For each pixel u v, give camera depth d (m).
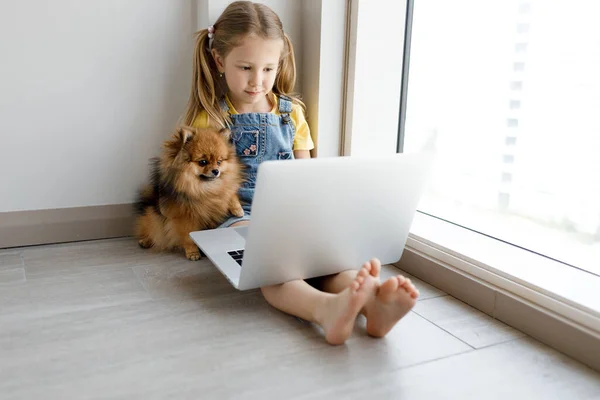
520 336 1.09
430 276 1.36
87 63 1.49
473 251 1.29
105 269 1.36
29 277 1.29
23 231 1.50
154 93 1.59
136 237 1.62
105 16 1.48
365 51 1.58
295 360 0.95
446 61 1.67
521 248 1.32
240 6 1.40
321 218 1.00
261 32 1.38
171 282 1.29
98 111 1.53
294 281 1.11
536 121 1.42
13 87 1.42
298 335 1.04
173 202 1.39
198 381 0.87
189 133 1.32
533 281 1.10
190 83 1.63
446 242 1.36
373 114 1.64
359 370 0.92
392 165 1.00
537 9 1.38
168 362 0.93
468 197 1.66
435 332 1.09
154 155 1.63
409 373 0.92
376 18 1.57
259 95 1.46
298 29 1.65
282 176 0.89
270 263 1.04
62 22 1.43
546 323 1.05
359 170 0.97
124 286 1.26
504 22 1.47
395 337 1.06
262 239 0.98
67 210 1.55
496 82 1.52
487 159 1.58
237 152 1.50
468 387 0.89
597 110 1.26
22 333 1.01
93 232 1.59
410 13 1.61
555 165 1.38
